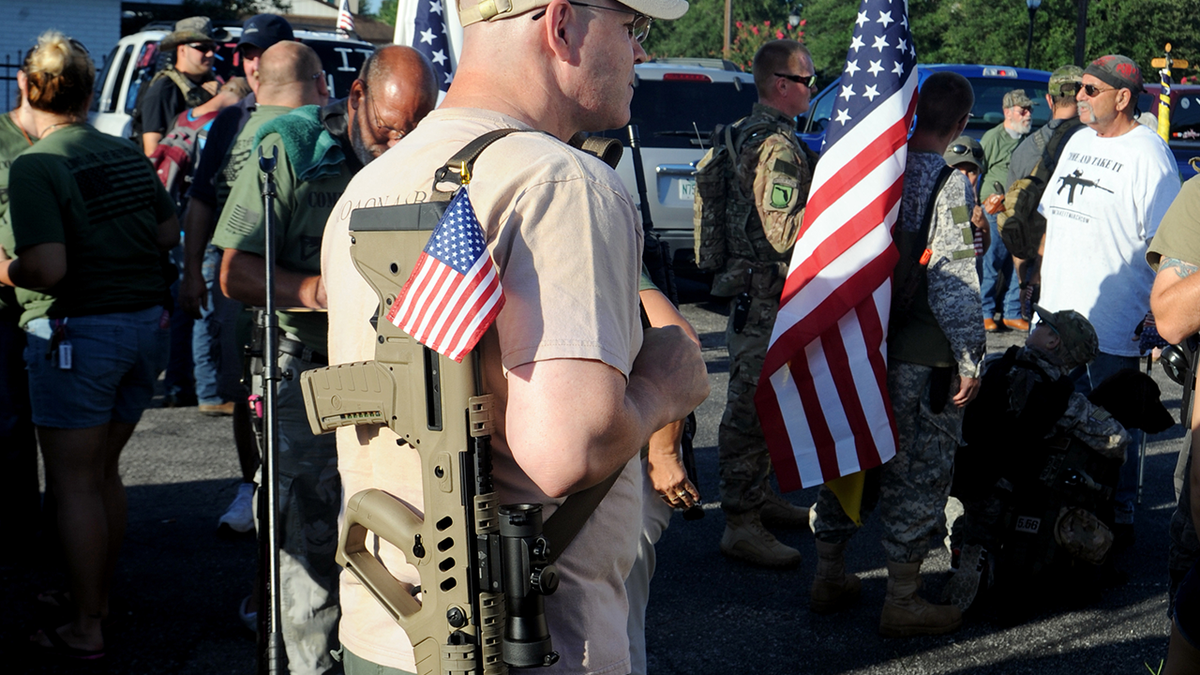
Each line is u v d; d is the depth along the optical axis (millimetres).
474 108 1487
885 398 3504
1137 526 4742
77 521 3264
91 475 3297
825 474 3555
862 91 3596
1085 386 4746
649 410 1369
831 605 3779
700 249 4207
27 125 3650
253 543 4359
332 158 2932
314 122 2967
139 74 9438
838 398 3547
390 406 1371
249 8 27469
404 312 1254
